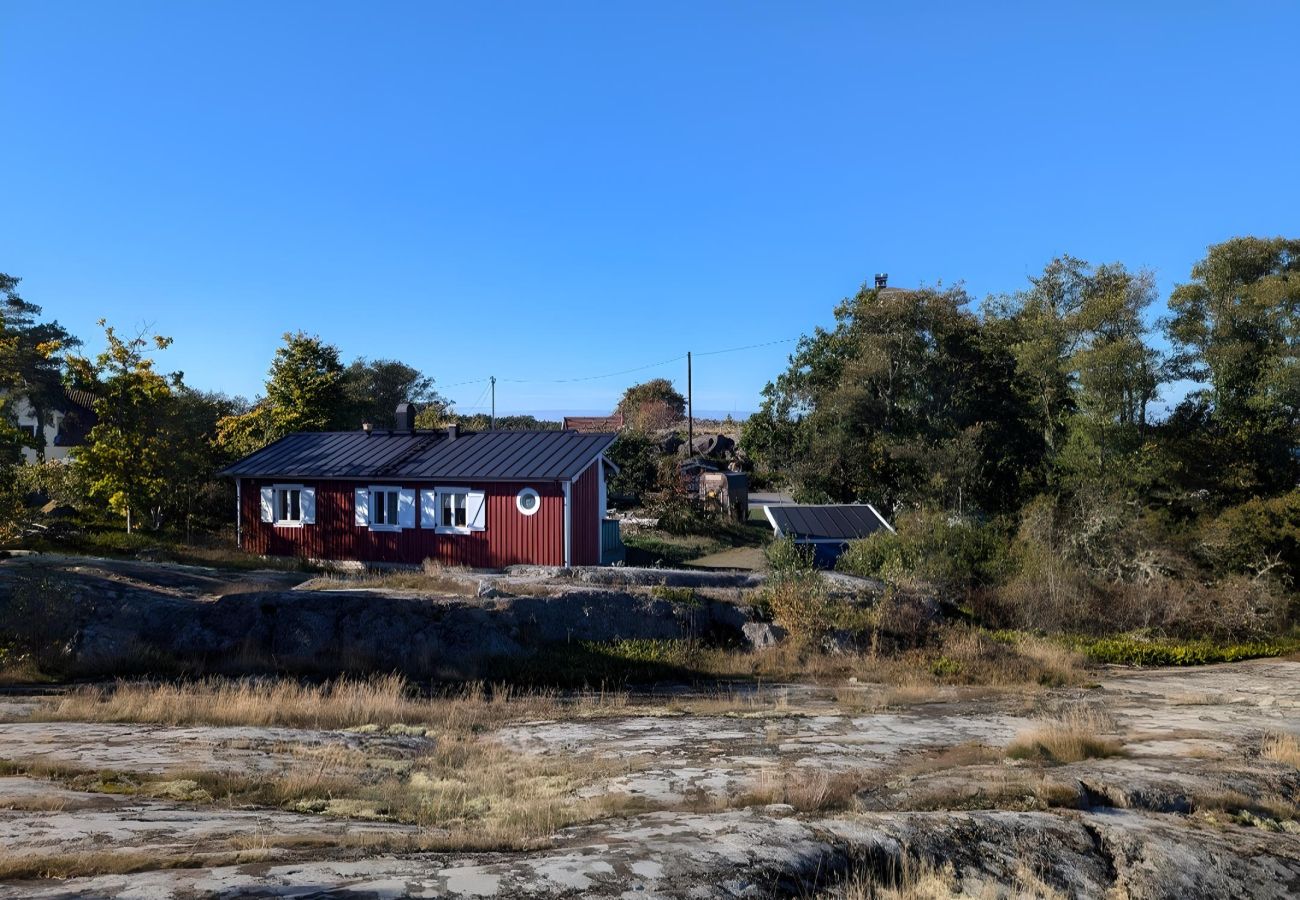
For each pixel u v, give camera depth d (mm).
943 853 6129
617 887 5020
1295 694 15414
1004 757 9133
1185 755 9586
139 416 26422
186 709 10828
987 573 23703
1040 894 5828
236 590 17391
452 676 14312
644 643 16328
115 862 4906
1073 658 18734
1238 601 23188
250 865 5023
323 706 11414
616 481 42719
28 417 46062
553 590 17453
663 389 79750
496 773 8297
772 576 20297
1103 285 40125
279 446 29391
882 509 36094
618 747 9664
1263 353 33312
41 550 21203
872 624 18109
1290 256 34469
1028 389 38500
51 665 13539
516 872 5133
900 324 38156
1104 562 24875
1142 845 6715
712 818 6523
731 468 50156
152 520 28141
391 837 5883
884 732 10719
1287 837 7395
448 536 25531
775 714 12078
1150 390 33844
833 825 6355
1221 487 30766
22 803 6227
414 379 60750
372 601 15773
